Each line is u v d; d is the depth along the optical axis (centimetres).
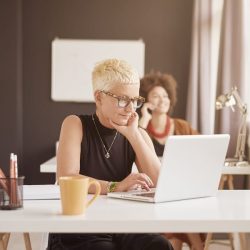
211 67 549
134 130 232
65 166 227
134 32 595
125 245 212
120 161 238
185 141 196
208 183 212
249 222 163
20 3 586
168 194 198
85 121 237
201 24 550
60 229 161
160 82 485
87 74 593
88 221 161
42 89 598
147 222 162
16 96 577
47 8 595
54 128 600
